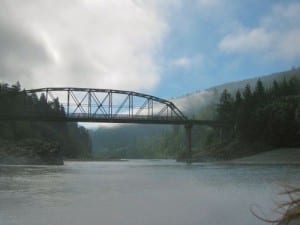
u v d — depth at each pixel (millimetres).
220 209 25875
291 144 171500
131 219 22859
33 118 175500
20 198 33188
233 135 196750
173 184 50344
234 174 75000
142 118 186375
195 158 193375
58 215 24297
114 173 81688
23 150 152750
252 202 29531
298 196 2902
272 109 178000
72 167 121312
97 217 23547
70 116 178875
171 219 22656
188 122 190125
